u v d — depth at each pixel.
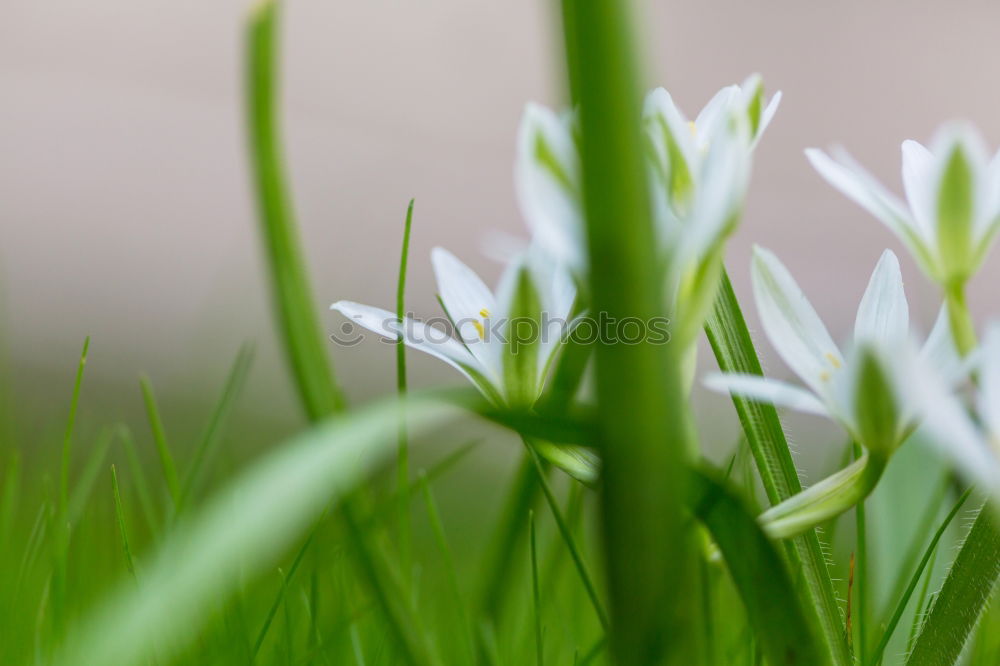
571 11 0.37
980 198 0.40
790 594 0.38
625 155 0.36
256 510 0.35
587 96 0.36
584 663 0.45
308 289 0.43
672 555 0.37
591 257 0.36
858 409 0.39
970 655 0.45
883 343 0.41
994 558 0.41
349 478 0.41
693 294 0.39
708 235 0.38
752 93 0.40
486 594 0.46
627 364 0.37
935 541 0.43
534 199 0.37
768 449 0.43
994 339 0.38
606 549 0.37
